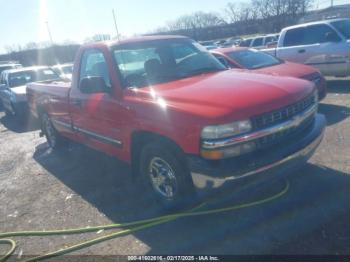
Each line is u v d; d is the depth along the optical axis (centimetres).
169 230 352
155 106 351
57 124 608
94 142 492
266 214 355
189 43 507
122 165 550
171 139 338
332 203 358
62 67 1338
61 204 440
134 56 442
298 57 996
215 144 303
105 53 434
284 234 320
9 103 1096
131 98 387
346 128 585
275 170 325
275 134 327
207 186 320
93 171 542
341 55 894
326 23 939
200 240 329
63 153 660
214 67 475
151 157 379
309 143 351
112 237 350
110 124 430
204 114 309
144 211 396
